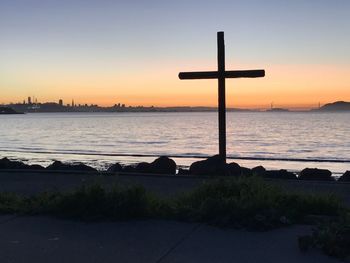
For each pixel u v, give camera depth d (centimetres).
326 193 808
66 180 1075
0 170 1241
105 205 725
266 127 9981
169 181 1058
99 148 4262
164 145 4694
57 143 5019
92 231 652
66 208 739
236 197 731
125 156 3203
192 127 10244
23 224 689
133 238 618
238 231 648
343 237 566
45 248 578
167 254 553
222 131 1248
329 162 2930
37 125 12212
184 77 1245
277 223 668
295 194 763
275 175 1329
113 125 11888
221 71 1220
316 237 571
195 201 753
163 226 674
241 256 544
